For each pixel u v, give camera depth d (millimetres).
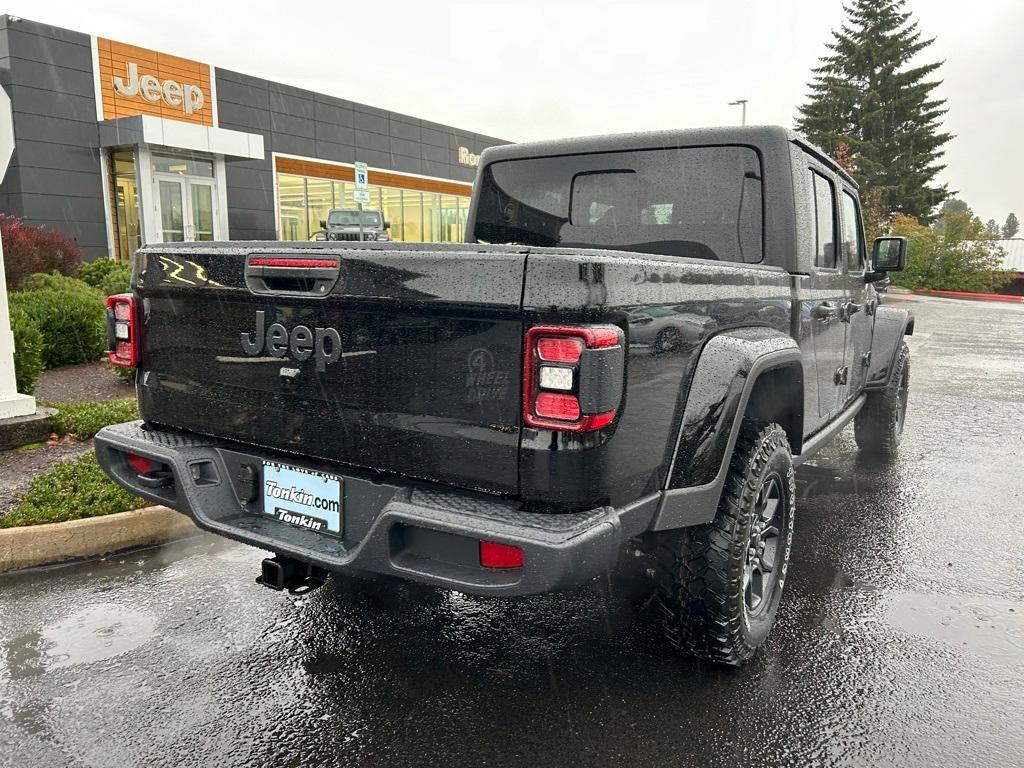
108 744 2494
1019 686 2926
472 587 2184
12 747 2469
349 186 31422
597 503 2248
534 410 2162
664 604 2936
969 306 26359
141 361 3111
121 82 21844
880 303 6465
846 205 4496
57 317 8711
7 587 3643
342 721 2637
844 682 2934
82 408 6191
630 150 3855
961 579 3939
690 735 2584
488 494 2297
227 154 22875
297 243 2529
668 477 2541
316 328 2529
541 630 3295
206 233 23984
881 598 3703
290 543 2566
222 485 2852
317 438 2590
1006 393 9695
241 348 2740
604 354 2107
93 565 3916
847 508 5066
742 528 2826
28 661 2980
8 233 11133
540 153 4109
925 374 11320
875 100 54375
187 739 2525
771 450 2982
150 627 3270
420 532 2332
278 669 2959
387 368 2396
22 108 19594
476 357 2240
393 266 2318
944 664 3080
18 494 4465
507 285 2148
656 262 2395
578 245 4047
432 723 2633
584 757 2461
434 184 36031
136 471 3012
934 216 54438
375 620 3361
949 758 2492
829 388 4320
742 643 2930
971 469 6074
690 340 2590
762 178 3566
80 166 20969
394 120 32969
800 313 3594
